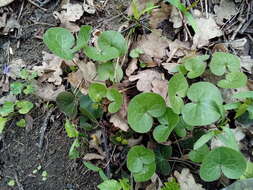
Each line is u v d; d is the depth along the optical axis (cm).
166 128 36
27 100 45
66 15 47
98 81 42
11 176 42
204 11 45
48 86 44
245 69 42
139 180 36
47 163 42
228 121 39
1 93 45
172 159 39
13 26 48
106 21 46
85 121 41
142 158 37
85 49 40
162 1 45
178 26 44
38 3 49
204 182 38
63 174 41
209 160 34
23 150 43
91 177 41
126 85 41
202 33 43
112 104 39
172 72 41
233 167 34
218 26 44
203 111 35
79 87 42
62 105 41
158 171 39
